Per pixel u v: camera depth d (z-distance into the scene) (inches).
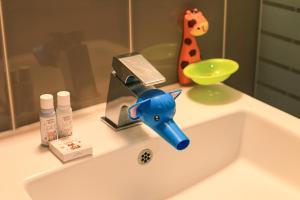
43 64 35.0
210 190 38.0
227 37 44.7
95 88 38.2
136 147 34.3
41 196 31.1
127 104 34.0
